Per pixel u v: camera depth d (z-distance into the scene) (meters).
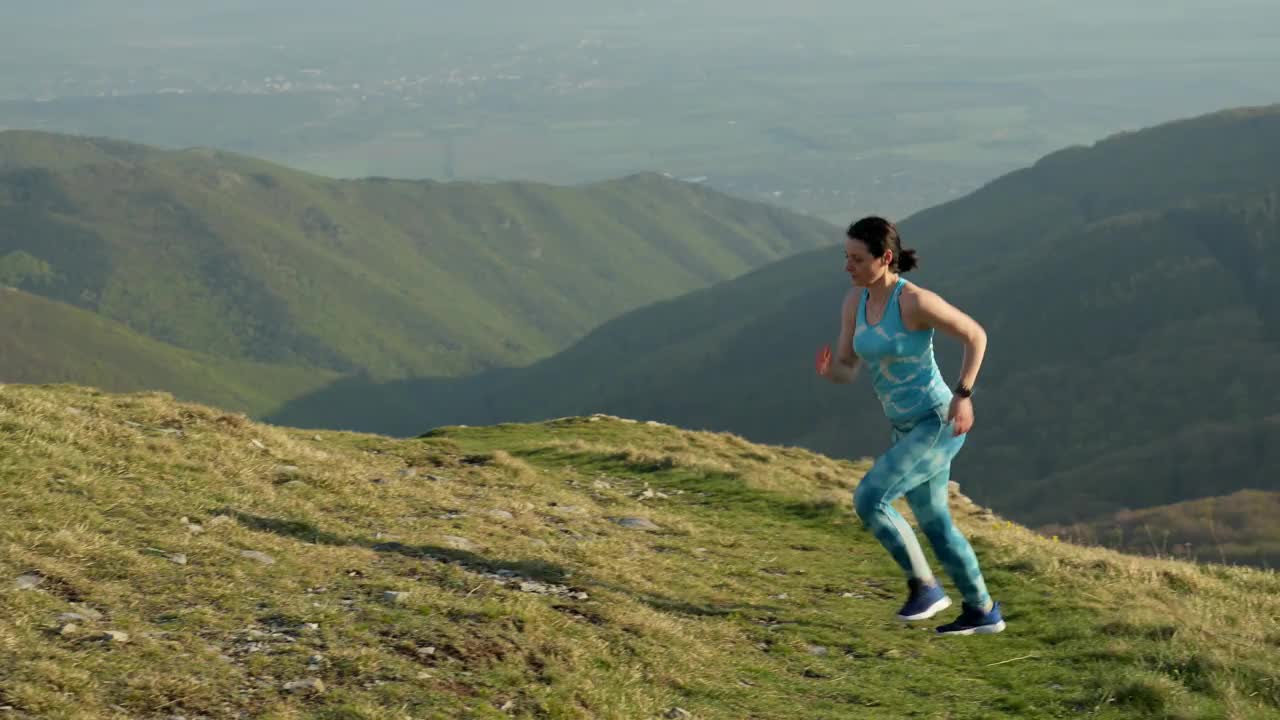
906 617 8.85
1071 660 9.30
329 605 8.25
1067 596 11.24
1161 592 11.73
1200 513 110.62
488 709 7.07
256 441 13.52
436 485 14.12
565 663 8.11
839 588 12.10
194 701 6.42
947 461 8.48
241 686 6.73
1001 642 9.99
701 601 10.74
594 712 7.49
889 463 8.45
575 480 17.81
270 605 8.07
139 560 8.35
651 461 20.11
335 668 7.20
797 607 11.01
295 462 13.16
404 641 7.80
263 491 11.35
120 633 7.03
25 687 6.07
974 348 7.99
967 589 8.95
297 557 9.30
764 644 9.66
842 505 16.80
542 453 21.42
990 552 13.24
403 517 11.73
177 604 7.79
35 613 7.07
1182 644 9.30
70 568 7.95
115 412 13.52
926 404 8.34
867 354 8.38
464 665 7.66
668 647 8.98
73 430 11.47
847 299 8.77
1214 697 8.28
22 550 7.96
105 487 9.98
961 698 8.62
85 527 8.78
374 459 15.93
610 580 10.61
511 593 9.28
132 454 11.25
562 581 10.12
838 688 8.76
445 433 25.39
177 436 12.74
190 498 10.37
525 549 11.12
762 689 8.56
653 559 12.12
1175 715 7.91
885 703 8.46
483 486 15.27
